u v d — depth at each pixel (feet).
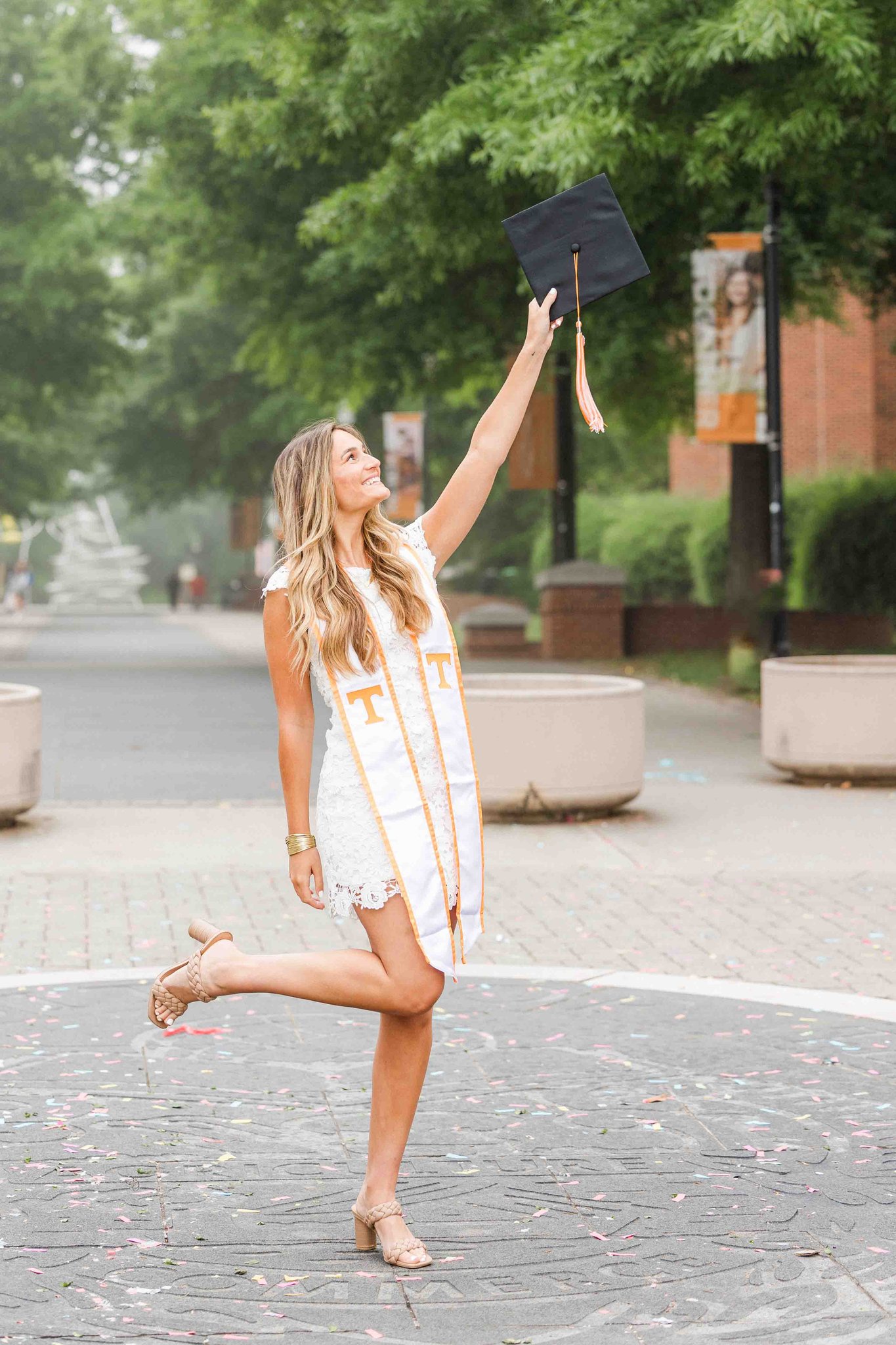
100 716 60.23
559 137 51.34
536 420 93.20
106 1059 18.89
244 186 85.97
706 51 50.57
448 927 12.85
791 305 76.33
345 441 13.28
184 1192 14.75
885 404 110.73
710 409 58.85
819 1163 15.42
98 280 117.29
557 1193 14.65
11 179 110.52
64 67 109.09
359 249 75.31
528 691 36.96
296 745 13.24
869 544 89.15
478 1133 16.31
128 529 372.58
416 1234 13.74
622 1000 21.50
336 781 12.90
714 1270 12.94
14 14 111.14
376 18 60.90
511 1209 14.28
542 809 35.88
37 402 126.82
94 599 307.58
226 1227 13.93
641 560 115.03
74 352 121.90
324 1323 12.06
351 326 86.48
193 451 172.24
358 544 13.41
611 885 29.48
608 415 92.27
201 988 12.98
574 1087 17.81
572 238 13.97
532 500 164.86
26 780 35.68
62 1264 13.14
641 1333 11.83
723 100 54.03
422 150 58.65
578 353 13.91
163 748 50.57
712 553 103.65
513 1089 17.74
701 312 58.70
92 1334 11.85
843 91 51.21
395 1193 13.39
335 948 24.71
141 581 310.65
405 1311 12.25
